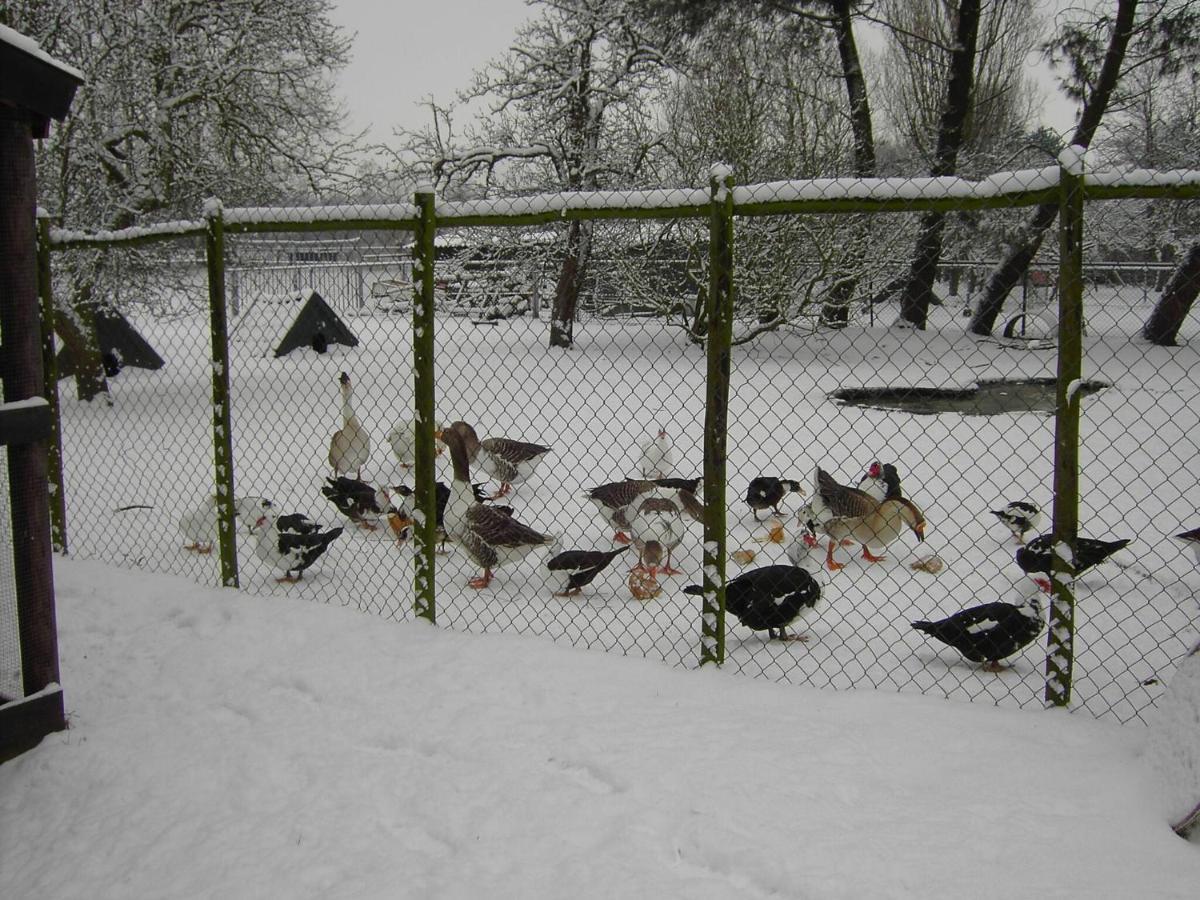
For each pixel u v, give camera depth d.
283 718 4.37
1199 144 19.75
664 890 2.98
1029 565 6.04
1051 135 21.42
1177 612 5.57
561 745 3.88
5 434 4.12
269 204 17.39
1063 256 3.98
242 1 16.89
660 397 13.45
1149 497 8.15
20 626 4.27
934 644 5.17
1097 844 3.08
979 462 9.54
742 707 4.17
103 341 18.06
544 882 3.07
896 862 3.02
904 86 28.11
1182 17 19.38
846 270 16.77
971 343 18.19
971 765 3.60
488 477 9.94
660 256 17.97
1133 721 4.08
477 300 21.58
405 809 3.58
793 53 22.55
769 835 3.19
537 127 21.67
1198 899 2.79
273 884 3.20
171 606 5.80
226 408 5.98
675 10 22.16
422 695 4.45
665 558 6.75
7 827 3.76
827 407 12.62
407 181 21.72
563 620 5.64
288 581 6.59
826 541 7.32
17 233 4.21
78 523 8.27
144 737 4.29
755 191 4.37
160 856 3.44
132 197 15.12
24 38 4.02
